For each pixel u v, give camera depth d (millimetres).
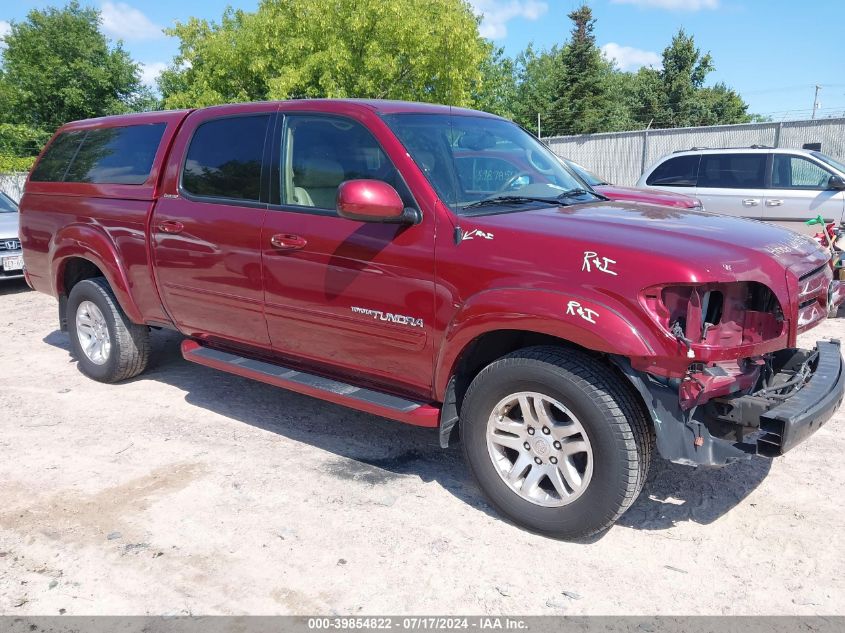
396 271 3512
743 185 10672
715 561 3125
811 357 3412
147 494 3762
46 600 2879
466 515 3535
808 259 3281
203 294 4535
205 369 5996
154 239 4746
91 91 41875
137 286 5008
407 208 3486
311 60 22594
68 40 40844
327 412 4984
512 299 3088
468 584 2973
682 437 2916
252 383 5629
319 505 3637
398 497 3725
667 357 2805
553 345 3232
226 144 4426
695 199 8438
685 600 2855
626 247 2938
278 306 4098
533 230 3178
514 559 3148
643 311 2820
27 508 3615
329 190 3857
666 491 3750
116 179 5113
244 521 3479
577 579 3002
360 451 4328
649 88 54438
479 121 4312
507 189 3811
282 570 3076
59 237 5438
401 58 23516
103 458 4219
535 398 3172
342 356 3936
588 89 50406
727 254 2932
